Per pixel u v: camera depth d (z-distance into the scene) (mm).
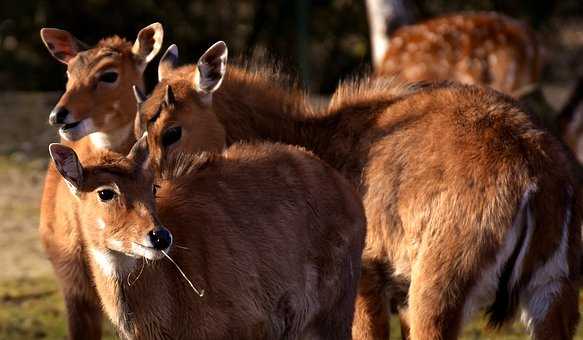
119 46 17453
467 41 28891
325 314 14398
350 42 42594
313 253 14180
